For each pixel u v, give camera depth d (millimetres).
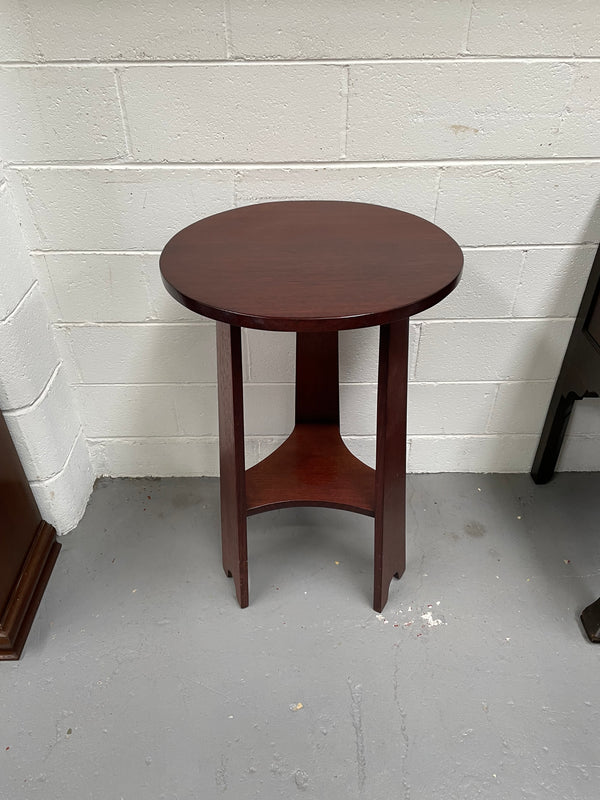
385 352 991
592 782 1026
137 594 1356
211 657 1227
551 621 1290
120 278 1358
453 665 1206
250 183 1259
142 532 1511
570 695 1155
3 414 1286
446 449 1645
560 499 1597
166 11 1066
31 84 1133
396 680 1181
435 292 907
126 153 1214
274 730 1104
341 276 957
